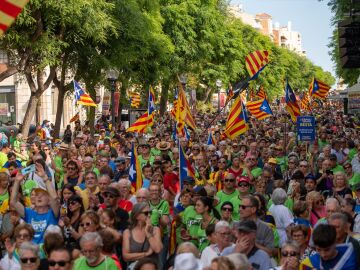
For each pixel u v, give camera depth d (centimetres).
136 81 5359
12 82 8062
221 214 1535
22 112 8075
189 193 1661
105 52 4912
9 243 1313
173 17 7538
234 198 1711
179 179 2094
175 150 2741
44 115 8225
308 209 1647
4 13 1138
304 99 7456
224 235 1231
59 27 4334
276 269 1152
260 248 1185
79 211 1574
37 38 4106
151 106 3397
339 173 1983
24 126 4531
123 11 4862
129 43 4994
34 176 1905
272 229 1428
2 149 2812
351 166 2402
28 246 1103
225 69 9550
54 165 2398
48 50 4097
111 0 4784
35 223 1502
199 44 8088
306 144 3384
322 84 6212
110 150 3036
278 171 2594
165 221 1634
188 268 923
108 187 1556
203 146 3039
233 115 3030
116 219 1533
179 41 7600
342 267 1065
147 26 5212
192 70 8319
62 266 1094
